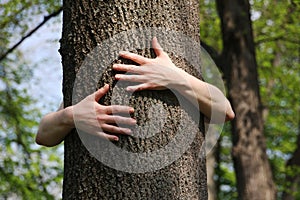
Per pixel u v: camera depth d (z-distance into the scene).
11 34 11.08
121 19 3.23
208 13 14.49
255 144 10.19
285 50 15.07
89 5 3.28
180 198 3.16
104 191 3.12
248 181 10.14
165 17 3.29
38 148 13.25
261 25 13.59
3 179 12.93
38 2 10.34
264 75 15.54
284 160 20.56
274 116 19.05
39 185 13.09
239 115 10.24
